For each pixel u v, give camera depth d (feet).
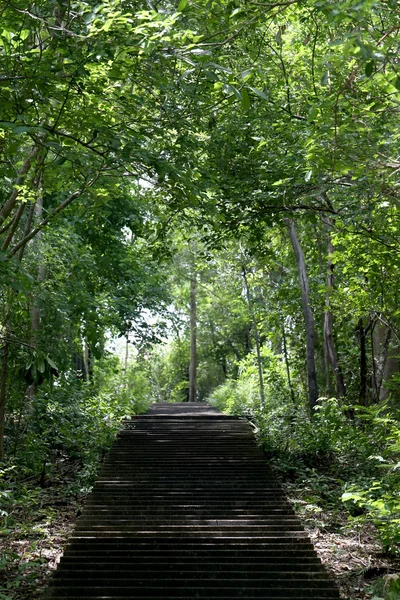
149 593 21.17
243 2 21.42
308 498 33.91
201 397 137.28
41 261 42.32
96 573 22.54
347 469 39.83
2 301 33.45
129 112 25.57
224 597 20.86
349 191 29.48
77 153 24.95
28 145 30.45
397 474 30.22
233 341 128.77
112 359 74.84
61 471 42.09
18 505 30.55
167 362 137.39
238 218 36.17
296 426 45.16
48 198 54.65
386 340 48.39
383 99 22.95
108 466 40.24
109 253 61.67
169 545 25.39
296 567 23.32
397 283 39.78
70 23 22.75
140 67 23.95
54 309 43.68
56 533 28.99
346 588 22.35
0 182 35.60
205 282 119.75
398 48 17.48
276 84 35.81
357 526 28.63
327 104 21.79
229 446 45.34
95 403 49.65
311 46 35.86
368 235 32.55
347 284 48.65
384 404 32.81
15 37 22.63
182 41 20.72
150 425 53.06
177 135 28.22
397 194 25.07
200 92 28.45
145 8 23.21
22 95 21.98
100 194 30.63
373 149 22.94
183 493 34.04
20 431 42.52
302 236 57.06
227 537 26.45
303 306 54.65
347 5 16.20
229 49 30.63
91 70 23.63
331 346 51.01
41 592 21.36
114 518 29.50
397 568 23.99
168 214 39.99
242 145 35.42
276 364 67.26
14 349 35.17
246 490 34.91
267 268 69.92
